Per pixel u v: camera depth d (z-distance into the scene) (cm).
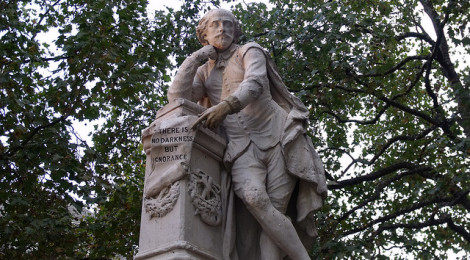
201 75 405
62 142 860
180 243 314
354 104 1205
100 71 885
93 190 876
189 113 362
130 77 897
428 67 1100
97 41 874
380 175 1097
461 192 1007
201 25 409
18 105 857
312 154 381
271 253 353
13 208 845
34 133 854
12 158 852
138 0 979
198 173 345
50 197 880
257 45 388
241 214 368
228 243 345
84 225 912
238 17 1137
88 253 997
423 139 1208
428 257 1142
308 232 376
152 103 1080
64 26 968
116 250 948
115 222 948
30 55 879
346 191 1169
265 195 348
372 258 956
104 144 1053
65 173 851
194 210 334
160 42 1002
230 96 352
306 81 1051
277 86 391
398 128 1263
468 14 1047
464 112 1025
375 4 1116
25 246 855
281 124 375
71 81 888
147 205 336
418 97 1245
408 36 1227
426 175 1079
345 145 1198
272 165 365
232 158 360
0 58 876
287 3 1045
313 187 370
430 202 1073
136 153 1079
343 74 1023
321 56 992
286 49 1082
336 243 871
